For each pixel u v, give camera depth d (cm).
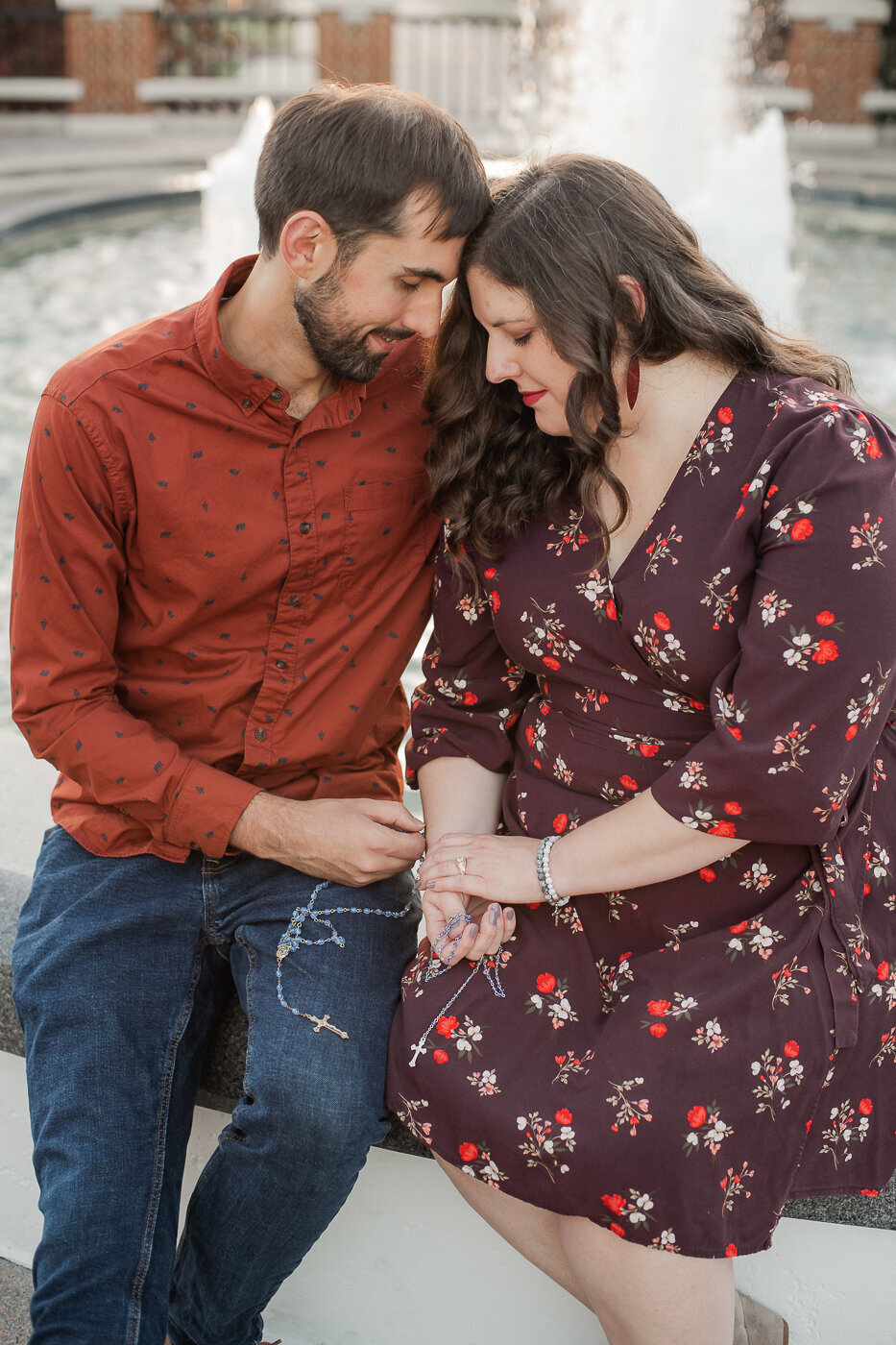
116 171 1280
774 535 143
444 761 179
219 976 175
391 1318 182
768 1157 145
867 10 1428
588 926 159
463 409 161
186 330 164
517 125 1338
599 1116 143
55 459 161
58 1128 153
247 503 165
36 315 733
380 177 147
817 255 962
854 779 145
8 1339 178
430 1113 152
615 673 157
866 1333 171
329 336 158
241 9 1546
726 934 151
